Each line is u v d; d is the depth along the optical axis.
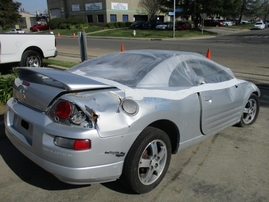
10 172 3.11
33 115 2.48
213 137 4.09
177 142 3.00
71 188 2.81
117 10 47.41
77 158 2.18
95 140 2.20
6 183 2.90
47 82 2.55
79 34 6.91
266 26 63.53
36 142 2.38
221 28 50.09
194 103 3.05
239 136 4.13
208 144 3.86
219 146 3.80
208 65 3.72
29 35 8.68
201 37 30.53
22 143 2.58
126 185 2.59
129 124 2.35
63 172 2.24
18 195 2.70
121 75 2.93
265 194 2.74
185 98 2.95
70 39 28.31
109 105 2.33
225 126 3.79
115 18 47.72
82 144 2.17
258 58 12.26
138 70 2.97
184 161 3.38
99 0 46.44
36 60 8.95
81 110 2.23
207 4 37.94
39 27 50.62
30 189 2.79
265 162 3.38
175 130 2.93
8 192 2.74
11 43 8.16
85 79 2.45
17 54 8.37
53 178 3.00
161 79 2.94
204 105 3.19
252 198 2.68
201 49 16.50
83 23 48.44
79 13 51.16
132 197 2.67
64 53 14.80
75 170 2.21
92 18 49.19
